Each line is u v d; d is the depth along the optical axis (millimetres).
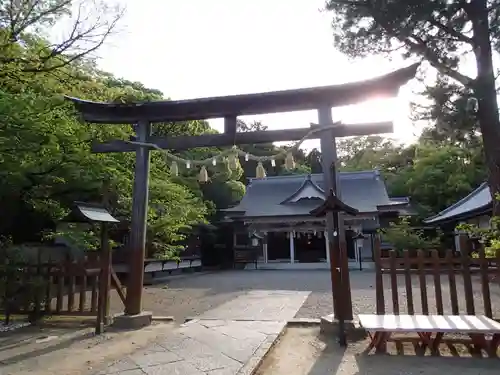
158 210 13180
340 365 4246
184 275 18609
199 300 9734
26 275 6285
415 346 4898
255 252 23969
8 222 9836
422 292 5406
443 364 4211
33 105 6305
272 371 4098
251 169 37594
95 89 9297
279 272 20031
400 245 19438
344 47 10750
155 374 3836
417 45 9938
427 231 23578
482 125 9391
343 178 28766
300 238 26625
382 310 5426
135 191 6629
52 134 6668
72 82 8750
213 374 3826
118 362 4227
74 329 5973
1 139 5730
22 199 8539
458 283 12344
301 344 5137
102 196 10383
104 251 6070
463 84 9570
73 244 10047
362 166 38688
